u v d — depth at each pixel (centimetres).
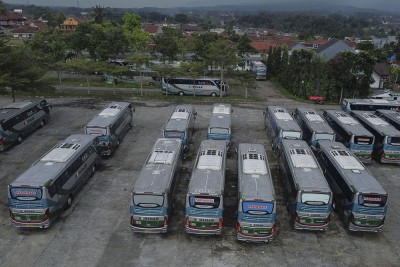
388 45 10562
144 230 1683
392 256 1633
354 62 4569
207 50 5159
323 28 19012
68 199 1930
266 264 1560
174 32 7644
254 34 13850
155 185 1681
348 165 1959
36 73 3447
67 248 1636
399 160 2564
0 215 1872
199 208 1627
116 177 2298
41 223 1700
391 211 1998
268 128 3045
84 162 2141
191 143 2895
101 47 5362
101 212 1917
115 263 1548
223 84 4619
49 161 1903
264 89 5228
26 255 1585
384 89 5872
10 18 12862
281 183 2278
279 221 1884
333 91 4559
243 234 1634
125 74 5281
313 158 2006
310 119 2770
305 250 1659
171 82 4566
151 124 3328
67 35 6028
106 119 2641
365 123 2906
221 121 2702
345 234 1791
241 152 2039
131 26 7344
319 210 1691
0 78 3136
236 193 2125
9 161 2500
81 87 4834
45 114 3244
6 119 2648
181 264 1551
